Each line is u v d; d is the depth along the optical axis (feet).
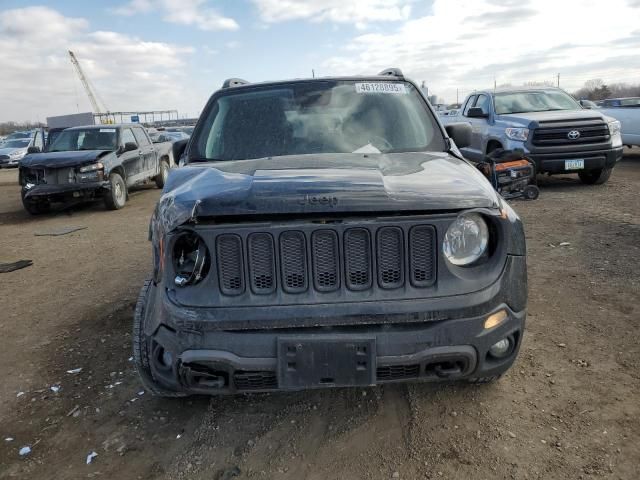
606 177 33.65
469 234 8.13
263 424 9.73
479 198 8.07
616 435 8.82
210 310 7.90
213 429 9.64
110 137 40.65
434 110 12.97
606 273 16.60
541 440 8.81
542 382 10.55
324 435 9.31
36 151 40.45
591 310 13.87
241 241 7.85
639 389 10.12
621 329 12.67
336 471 8.39
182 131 97.25
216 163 11.16
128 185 40.57
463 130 13.21
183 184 9.45
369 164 9.80
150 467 8.73
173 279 8.21
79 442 9.50
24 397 11.16
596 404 9.72
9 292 19.02
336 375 7.88
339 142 11.74
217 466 8.66
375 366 7.86
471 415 9.60
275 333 7.87
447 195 7.97
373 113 12.39
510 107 35.68
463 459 8.48
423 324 7.95
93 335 14.25
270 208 7.71
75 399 10.95
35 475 8.66
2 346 13.94
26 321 15.79
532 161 28.68
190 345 8.00
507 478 8.00
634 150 57.62
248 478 8.35
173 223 8.02
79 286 19.15
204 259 8.07
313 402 10.34
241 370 7.98
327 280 7.93
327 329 7.91
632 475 7.90
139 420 10.06
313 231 7.79
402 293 7.91
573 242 20.36
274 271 7.87
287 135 11.99
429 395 10.30
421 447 8.83
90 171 35.86
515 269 8.41
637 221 23.15
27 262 23.32
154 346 8.68
